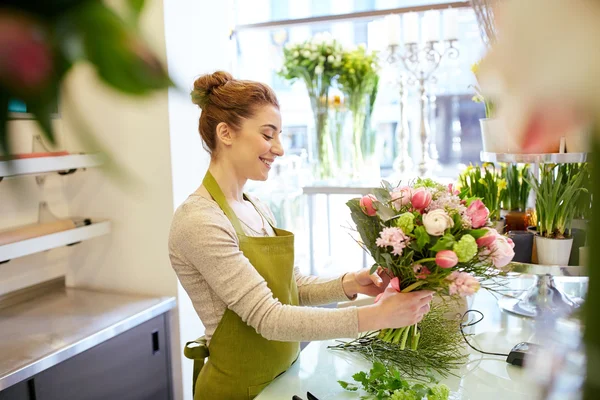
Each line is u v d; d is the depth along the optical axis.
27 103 0.19
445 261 1.15
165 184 2.41
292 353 1.50
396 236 1.21
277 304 1.37
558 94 0.19
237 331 1.44
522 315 1.78
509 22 0.20
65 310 2.32
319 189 2.80
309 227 2.99
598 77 0.19
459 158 2.90
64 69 0.20
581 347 0.21
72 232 2.28
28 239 2.08
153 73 0.20
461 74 2.76
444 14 2.61
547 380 0.22
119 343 2.18
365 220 1.33
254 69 3.19
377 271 1.56
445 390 1.21
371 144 2.88
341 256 3.01
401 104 2.80
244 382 1.45
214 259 1.38
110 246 2.59
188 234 1.41
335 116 2.86
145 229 2.49
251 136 1.49
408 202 1.30
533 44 0.19
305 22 3.01
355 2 2.90
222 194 1.52
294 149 3.09
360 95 2.81
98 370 2.08
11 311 2.32
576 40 0.19
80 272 2.67
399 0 2.82
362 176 2.89
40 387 1.83
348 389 1.32
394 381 1.26
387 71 2.85
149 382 2.36
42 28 0.19
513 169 1.93
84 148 0.20
